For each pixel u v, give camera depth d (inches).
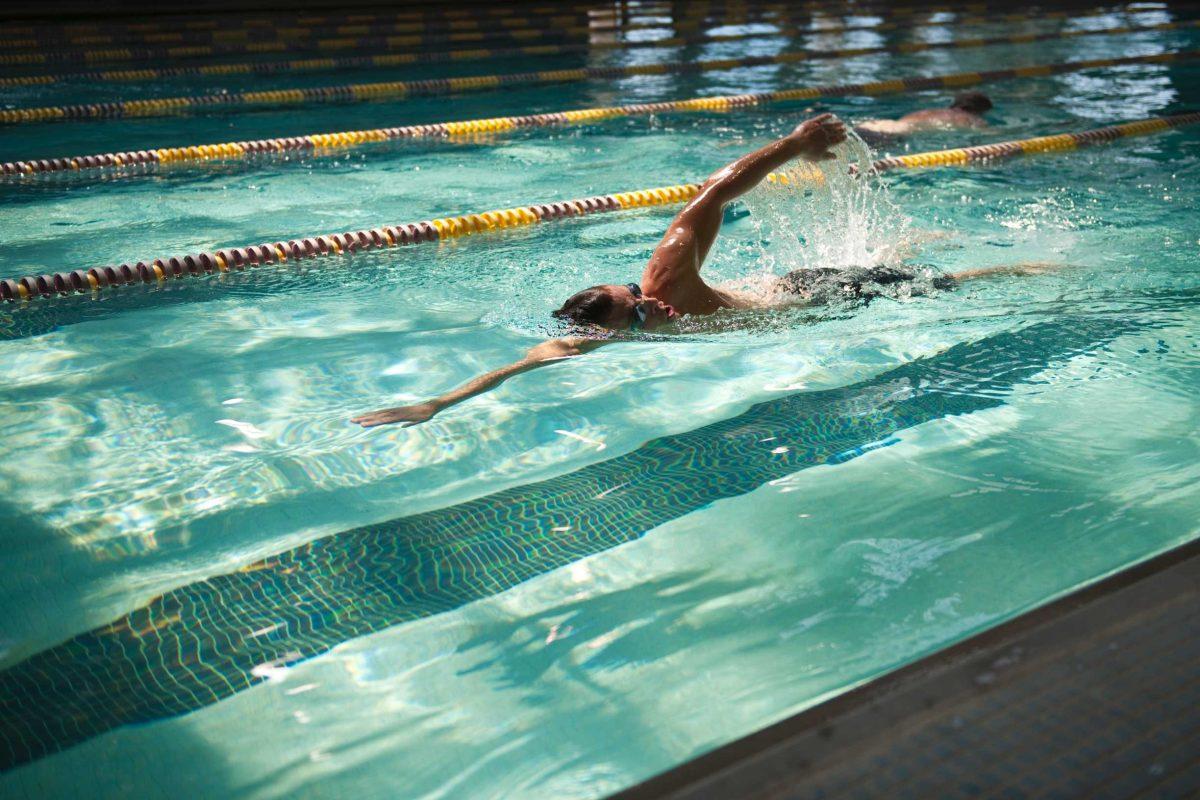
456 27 467.5
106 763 55.1
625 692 59.1
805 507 79.8
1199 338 112.0
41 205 189.6
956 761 40.5
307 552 75.4
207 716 58.4
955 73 346.3
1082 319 119.1
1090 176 196.2
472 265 151.1
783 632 64.1
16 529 79.5
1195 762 39.8
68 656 64.4
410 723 57.2
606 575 71.7
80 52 382.6
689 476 85.7
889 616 65.2
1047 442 89.0
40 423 98.7
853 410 97.5
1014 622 49.4
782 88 321.4
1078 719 42.4
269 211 184.5
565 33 457.1
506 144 246.5
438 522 79.4
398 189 201.8
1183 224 158.4
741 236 158.2
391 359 114.0
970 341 113.8
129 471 88.7
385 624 66.9
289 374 110.3
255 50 400.5
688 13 521.3
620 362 110.7
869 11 532.1
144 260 153.3
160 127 267.0
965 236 154.3
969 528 75.5
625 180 206.5
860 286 127.5
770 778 40.3
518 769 53.2
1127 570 53.3
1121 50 393.1
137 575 73.1
